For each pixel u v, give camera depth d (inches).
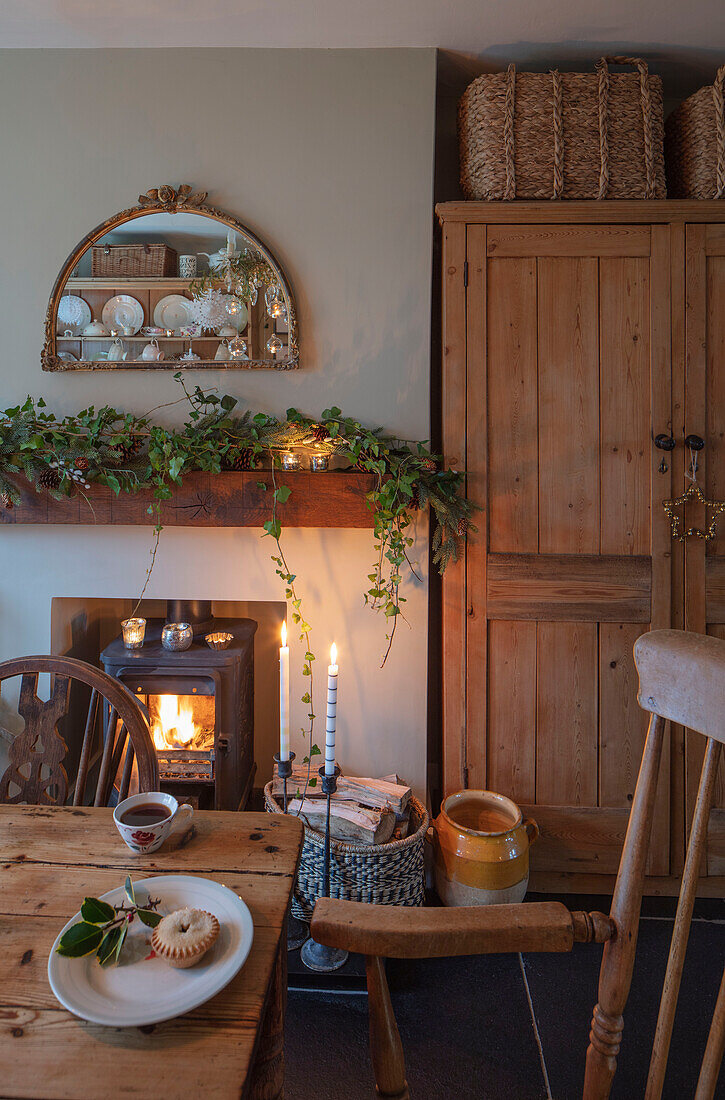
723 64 86.1
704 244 80.6
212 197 84.8
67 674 52.1
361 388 85.1
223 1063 26.2
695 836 34.4
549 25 78.7
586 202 79.8
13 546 87.9
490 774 84.2
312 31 80.1
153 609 107.9
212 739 91.0
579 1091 58.4
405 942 34.1
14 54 84.7
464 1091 58.4
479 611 83.1
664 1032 34.6
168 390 85.9
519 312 82.0
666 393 81.5
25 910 34.5
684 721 35.1
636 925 36.5
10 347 86.7
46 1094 24.8
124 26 79.5
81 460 77.7
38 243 86.0
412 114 83.4
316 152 84.0
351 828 72.7
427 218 83.9
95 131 85.0
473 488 82.6
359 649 86.4
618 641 83.1
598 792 83.9
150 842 38.9
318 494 80.1
